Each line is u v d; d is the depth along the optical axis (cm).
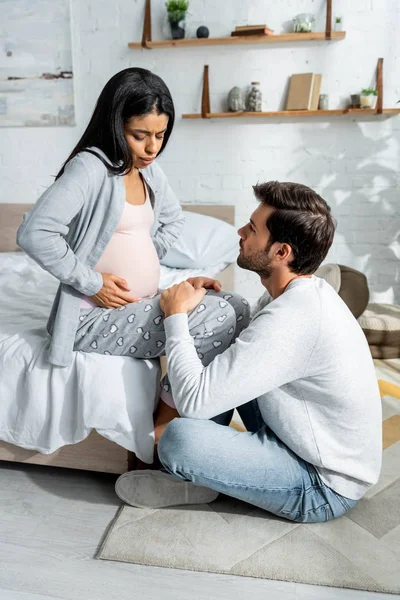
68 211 132
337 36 288
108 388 147
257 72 308
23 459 167
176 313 139
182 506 152
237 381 124
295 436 132
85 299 151
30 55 323
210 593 124
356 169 311
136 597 123
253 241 133
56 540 142
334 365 127
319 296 128
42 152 339
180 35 303
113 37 316
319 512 140
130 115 132
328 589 125
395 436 192
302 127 311
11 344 158
